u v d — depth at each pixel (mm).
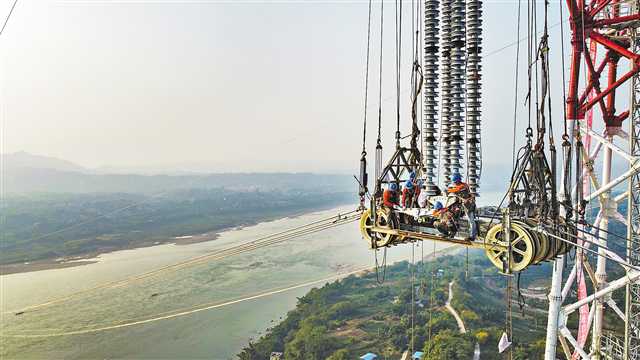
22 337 85188
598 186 21375
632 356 20766
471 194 11773
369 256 166500
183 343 85125
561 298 19844
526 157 11570
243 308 105500
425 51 12906
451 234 11883
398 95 13664
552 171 11547
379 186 13523
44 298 108125
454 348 69062
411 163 13422
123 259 150625
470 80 12086
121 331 90062
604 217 21328
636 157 18391
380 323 90812
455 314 90312
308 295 108875
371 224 13477
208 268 143875
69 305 104312
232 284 126438
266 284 127438
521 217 11570
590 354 22078
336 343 80562
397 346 78062
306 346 78312
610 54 20469
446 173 12516
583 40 18531
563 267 19234
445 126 12508
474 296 105000
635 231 19219
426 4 12797
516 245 11023
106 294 113438
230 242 184000
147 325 93062
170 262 146000
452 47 12391
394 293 112000
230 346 84250
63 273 131375
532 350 66688
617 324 49750
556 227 11500
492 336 74875
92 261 147375
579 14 18484
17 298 108000
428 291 109562
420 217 12453
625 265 14602
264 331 91938
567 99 19125
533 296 104625
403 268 143250
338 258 163500
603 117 21062
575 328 57375
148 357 77688
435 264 144750
